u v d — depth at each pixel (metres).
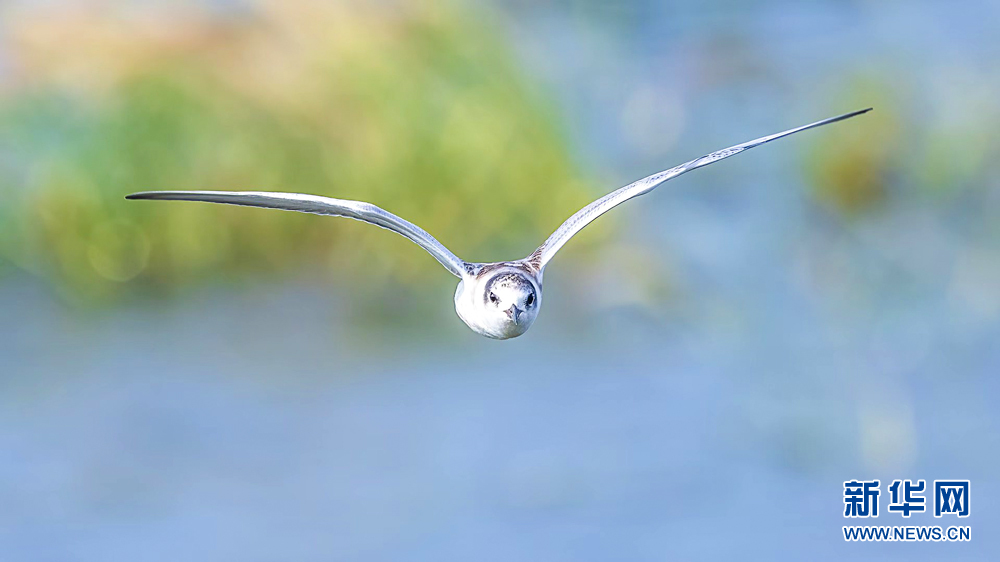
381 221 7.61
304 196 7.33
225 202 7.23
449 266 7.96
